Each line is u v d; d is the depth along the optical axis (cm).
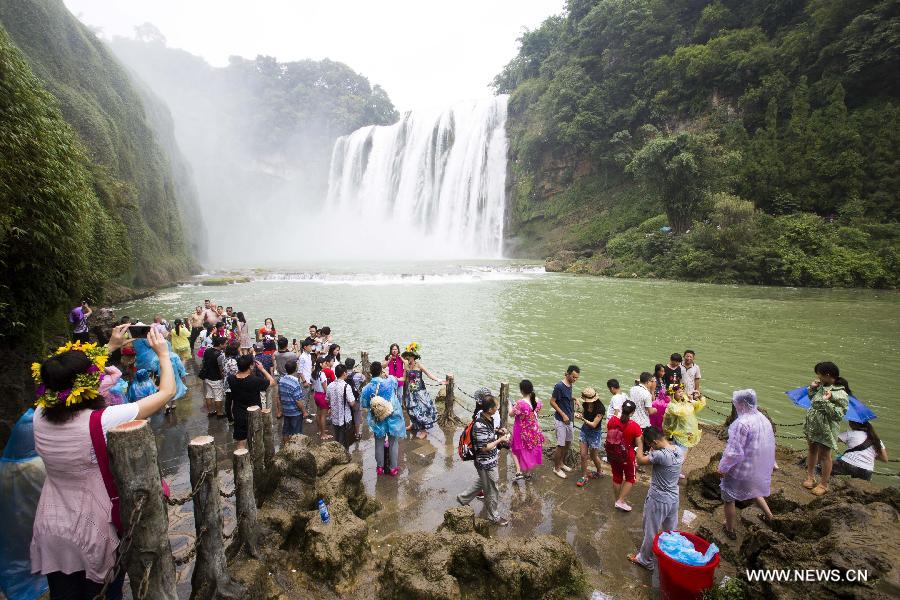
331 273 3706
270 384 859
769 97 4147
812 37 3969
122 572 323
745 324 1923
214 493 383
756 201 3762
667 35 5216
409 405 828
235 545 453
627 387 1210
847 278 2977
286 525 487
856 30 3675
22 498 331
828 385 616
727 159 3894
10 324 835
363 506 583
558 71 5825
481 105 6631
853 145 3494
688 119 4769
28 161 790
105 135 2825
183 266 3919
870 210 3412
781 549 409
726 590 409
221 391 900
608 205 5241
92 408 309
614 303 2478
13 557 332
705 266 3428
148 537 311
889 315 2078
